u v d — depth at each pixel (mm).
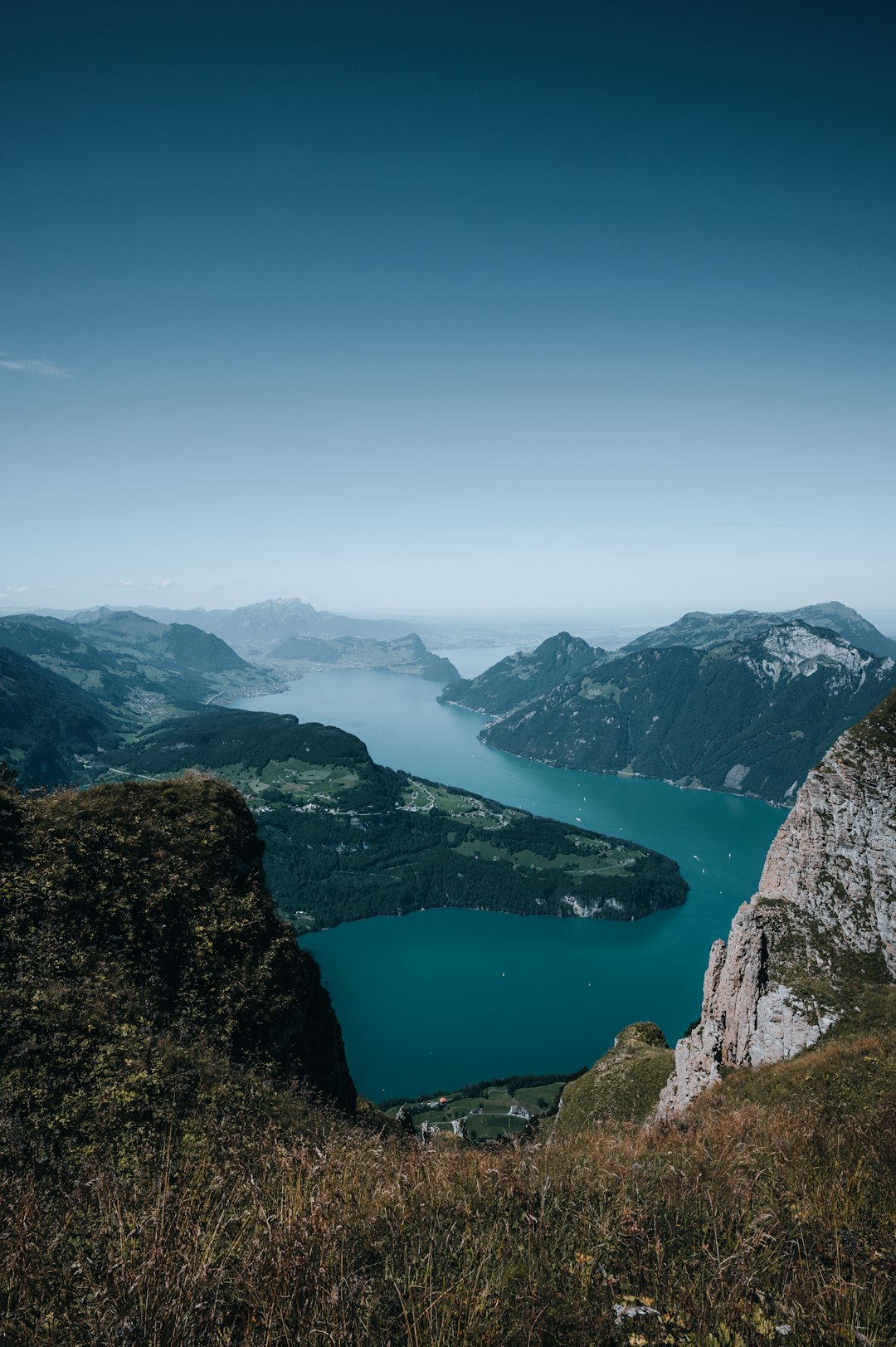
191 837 26562
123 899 22875
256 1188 9461
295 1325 5992
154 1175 11852
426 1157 10883
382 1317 6078
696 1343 5785
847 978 43531
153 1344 5641
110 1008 18516
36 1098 14445
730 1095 30797
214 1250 7191
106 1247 7340
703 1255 7262
